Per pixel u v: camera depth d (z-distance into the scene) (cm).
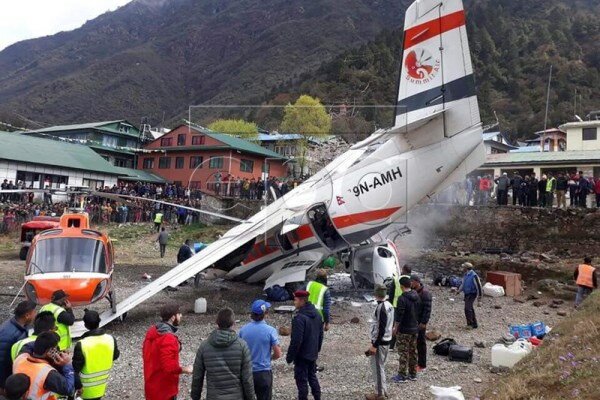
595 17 13650
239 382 535
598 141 4294
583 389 602
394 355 1007
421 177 1521
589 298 1092
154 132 6638
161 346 562
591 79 9925
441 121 1481
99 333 577
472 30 12962
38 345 469
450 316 1369
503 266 1981
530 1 15950
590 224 2102
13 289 1702
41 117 18088
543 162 3538
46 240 1226
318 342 709
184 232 3125
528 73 10925
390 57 10194
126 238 2992
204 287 1814
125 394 795
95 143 5722
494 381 815
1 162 3928
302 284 1548
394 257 1593
